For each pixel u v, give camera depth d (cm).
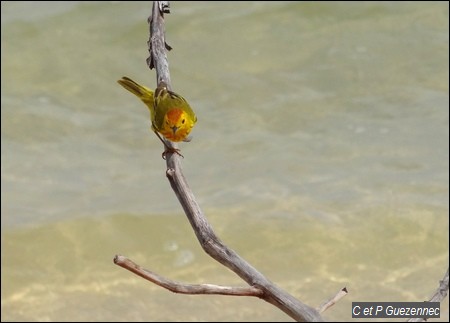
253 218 1357
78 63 1783
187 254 1313
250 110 1633
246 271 416
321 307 431
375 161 1481
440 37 1808
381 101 1642
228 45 1819
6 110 1650
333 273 1252
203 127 1588
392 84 1684
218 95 1678
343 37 1827
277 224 1346
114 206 1400
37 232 1350
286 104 1639
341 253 1288
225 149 1532
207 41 1827
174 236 1345
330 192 1409
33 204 1420
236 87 1695
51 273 1276
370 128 1571
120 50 1822
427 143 1521
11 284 1252
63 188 1461
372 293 1207
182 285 397
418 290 1206
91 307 1206
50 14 1889
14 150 1562
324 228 1333
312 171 1470
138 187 1457
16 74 1756
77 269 1284
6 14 1891
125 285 1249
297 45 1811
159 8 607
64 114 1647
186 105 595
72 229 1359
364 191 1407
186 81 1719
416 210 1356
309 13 1884
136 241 1341
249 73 1734
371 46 1794
